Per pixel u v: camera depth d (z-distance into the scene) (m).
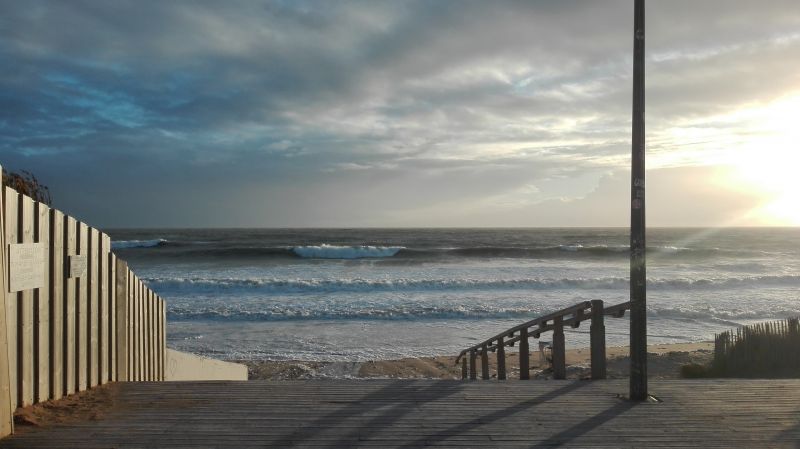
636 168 5.20
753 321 19.84
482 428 4.37
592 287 27.11
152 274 31.53
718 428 4.43
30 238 4.35
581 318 6.62
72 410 4.62
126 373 6.15
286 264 38.66
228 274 31.72
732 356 10.16
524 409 4.91
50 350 4.73
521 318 20.16
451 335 17.52
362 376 12.58
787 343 9.91
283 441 4.02
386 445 3.97
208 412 4.69
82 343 5.20
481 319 20.03
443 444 4.00
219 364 9.80
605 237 88.75
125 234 103.62
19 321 4.29
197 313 20.03
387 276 30.91
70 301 4.98
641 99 5.16
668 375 11.29
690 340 17.11
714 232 137.00
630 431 4.34
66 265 4.90
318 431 4.25
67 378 4.95
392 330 18.14
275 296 24.17
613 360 13.27
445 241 73.56
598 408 4.96
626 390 5.61
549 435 4.22
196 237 85.19
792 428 4.44
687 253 51.22
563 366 6.90
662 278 30.25
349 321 19.50
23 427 4.16
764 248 61.06
